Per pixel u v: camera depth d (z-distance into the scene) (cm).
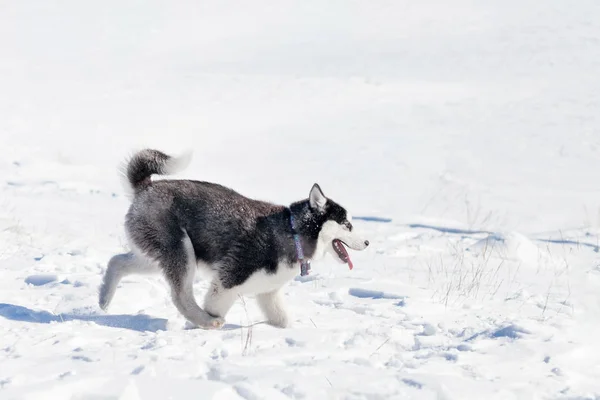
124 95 3144
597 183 1911
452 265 1064
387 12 5472
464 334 655
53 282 826
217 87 3288
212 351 558
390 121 2661
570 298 855
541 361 573
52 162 2034
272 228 702
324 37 4719
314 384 477
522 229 1494
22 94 3116
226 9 5875
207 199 703
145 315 697
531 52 3809
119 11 5819
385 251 1173
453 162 2138
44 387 439
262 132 2544
